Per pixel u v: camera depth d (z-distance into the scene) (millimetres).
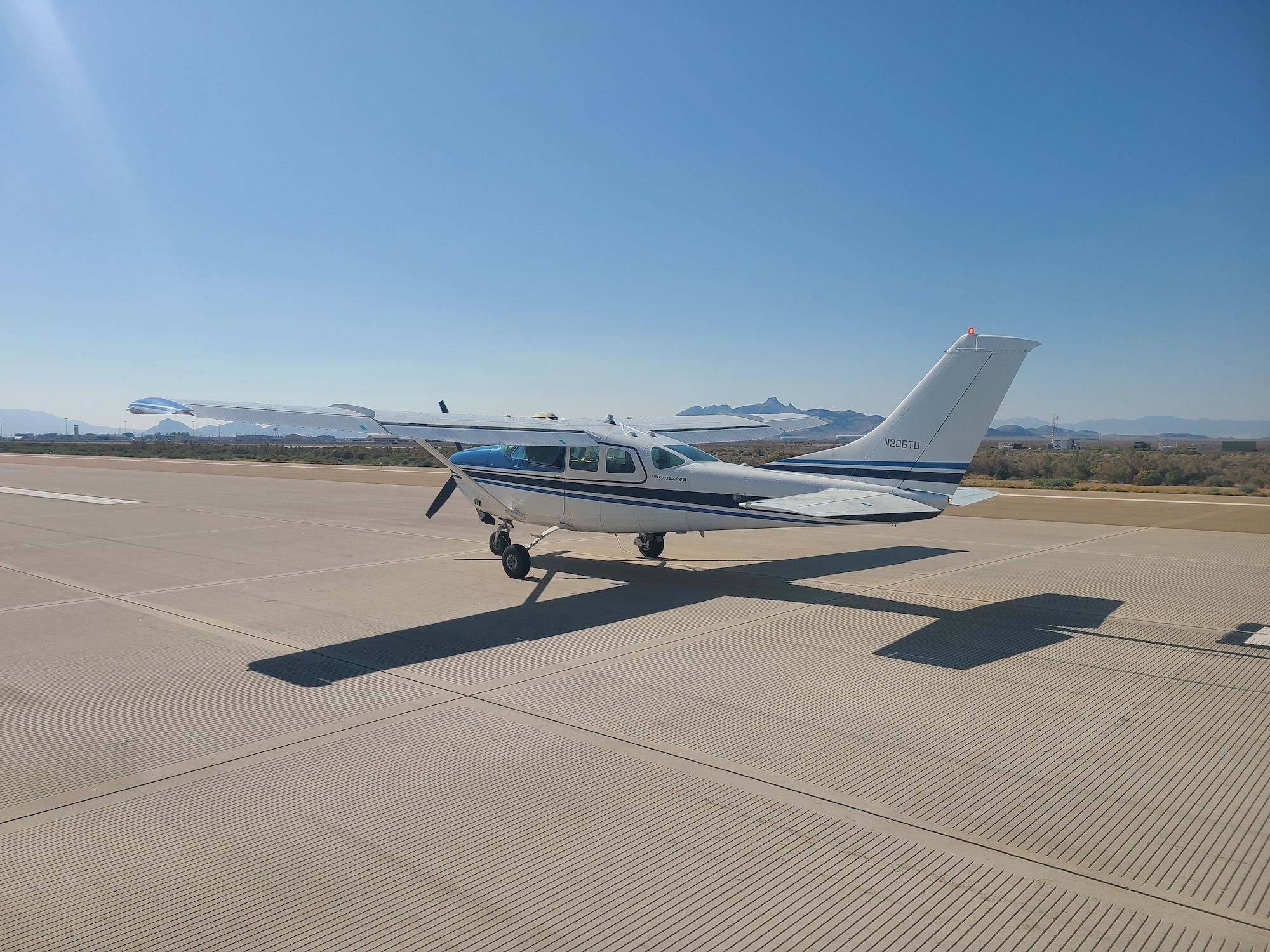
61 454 75125
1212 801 4406
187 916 3320
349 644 7844
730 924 3250
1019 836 3996
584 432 10828
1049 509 21531
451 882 3582
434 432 9594
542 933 3191
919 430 9508
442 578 11586
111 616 9195
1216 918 3291
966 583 10977
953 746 5188
